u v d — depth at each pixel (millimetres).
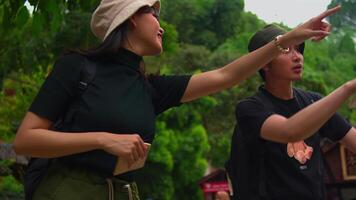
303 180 3172
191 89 2750
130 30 2619
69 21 7980
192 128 25438
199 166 25625
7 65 8930
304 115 2799
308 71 32000
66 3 5066
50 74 2494
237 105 3297
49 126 2449
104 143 2305
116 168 2393
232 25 45188
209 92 2771
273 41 2771
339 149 13453
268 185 3176
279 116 3080
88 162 2389
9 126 12719
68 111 2467
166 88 2736
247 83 30297
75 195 2385
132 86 2537
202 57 30688
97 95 2455
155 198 24250
